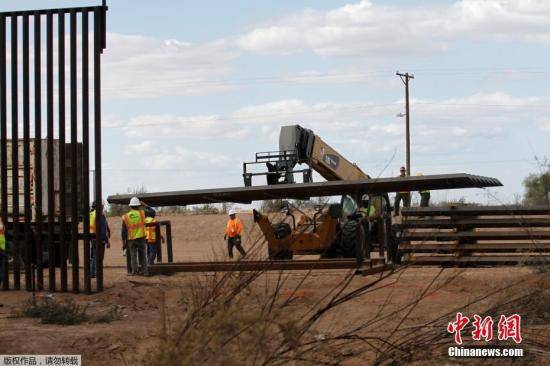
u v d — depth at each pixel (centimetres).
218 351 632
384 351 797
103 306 1381
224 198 1938
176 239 4238
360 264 1689
